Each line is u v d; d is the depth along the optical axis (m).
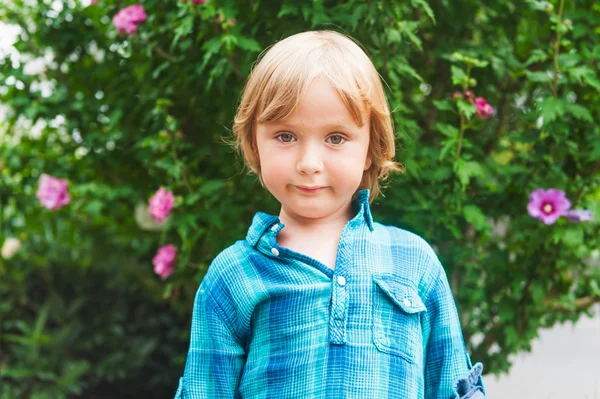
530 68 2.38
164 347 3.40
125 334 3.47
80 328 3.37
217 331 1.25
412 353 1.20
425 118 2.48
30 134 3.02
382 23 1.95
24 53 2.78
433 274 1.28
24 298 3.43
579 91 2.18
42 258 3.47
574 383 4.06
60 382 3.17
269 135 1.19
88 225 3.32
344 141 1.18
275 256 1.22
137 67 2.56
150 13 2.37
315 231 1.26
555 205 2.12
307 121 1.15
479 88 2.40
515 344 2.33
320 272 1.20
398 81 2.07
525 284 2.33
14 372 3.18
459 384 1.25
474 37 2.54
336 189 1.19
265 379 1.19
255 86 1.22
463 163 2.07
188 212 2.36
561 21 2.19
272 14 2.11
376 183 1.39
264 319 1.21
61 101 2.73
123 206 2.96
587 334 5.50
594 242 2.29
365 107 1.19
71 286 3.53
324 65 1.16
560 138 2.13
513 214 2.33
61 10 2.69
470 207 2.15
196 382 1.26
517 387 4.00
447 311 1.28
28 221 3.27
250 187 2.35
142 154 2.51
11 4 2.81
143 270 3.29
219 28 2.10
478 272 2.30
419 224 2.18
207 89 2.09
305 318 1.18
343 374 1.15
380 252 1.25
